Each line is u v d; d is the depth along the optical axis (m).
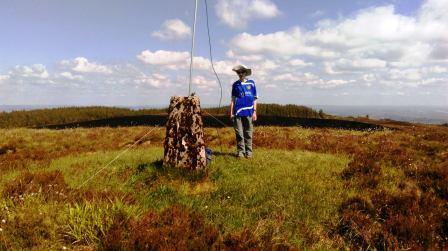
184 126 8.70
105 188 7.30
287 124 29.72
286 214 6.47
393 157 11.02
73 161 11.88
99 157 12.17
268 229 5.87
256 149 13.88
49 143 19.77
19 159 14.68
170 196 7.35
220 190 7.70
